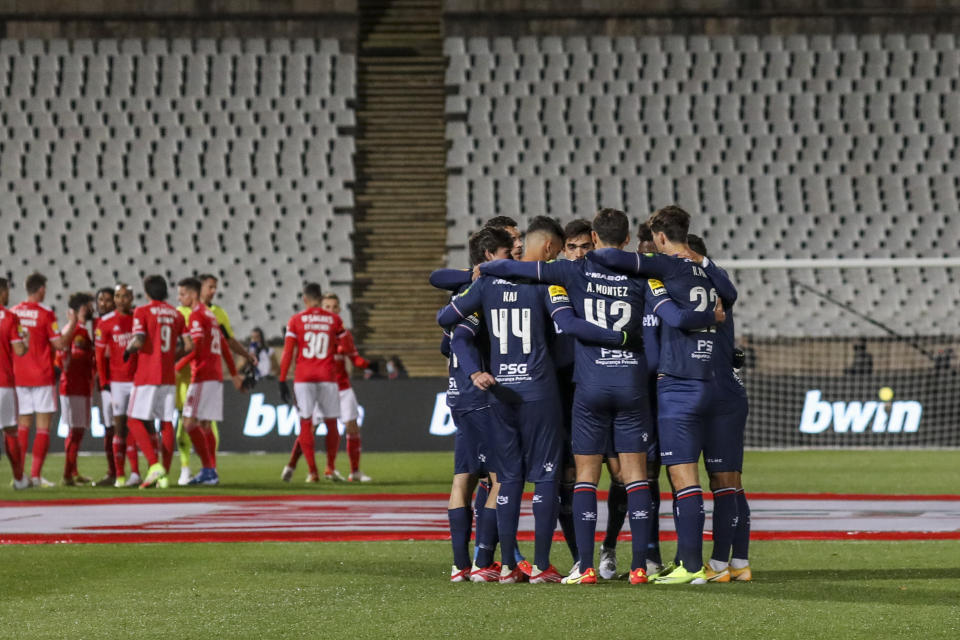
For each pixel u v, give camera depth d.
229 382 61.78
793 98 91.56
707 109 91.25
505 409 19.38
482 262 20.66
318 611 16.14
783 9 93.62
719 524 19.36
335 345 43.81
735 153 89.31
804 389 62.91
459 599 17.20
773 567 21.16
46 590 18.55
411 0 96.50
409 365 77.62
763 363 67.12
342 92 91.75
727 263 60.97
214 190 87.38
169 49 93.00
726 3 93.75
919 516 30.77
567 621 15.19
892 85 92.12
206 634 14.46
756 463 52.97
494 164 88.81
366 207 87.56
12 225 85.69
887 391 62.78
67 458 42.91
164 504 35.22
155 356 40.81
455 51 93.38
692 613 15.78
